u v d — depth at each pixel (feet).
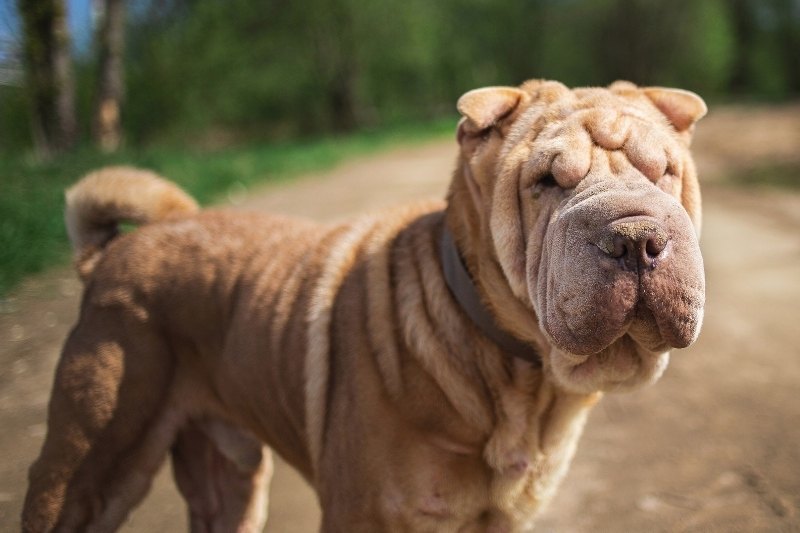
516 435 7.77
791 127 71.92
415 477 7.52
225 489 10.55
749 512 11.72
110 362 8.99
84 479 8.87
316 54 123.13
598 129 7.06
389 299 7.98
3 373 16.47
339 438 7.80
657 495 12.30
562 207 6.76
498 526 8.04
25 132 65.77
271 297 8.93
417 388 7.55
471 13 156.25
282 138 129.29
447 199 8.20
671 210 6.28
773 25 196.75
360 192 41.09
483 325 7.70
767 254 26.50
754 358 17.70
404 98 145.38
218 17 91.45
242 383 9.09
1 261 22.79
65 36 51.01
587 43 164.35
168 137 88.99
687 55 162.50
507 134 7.74
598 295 6.15
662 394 16.05
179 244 9.62
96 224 10.58
